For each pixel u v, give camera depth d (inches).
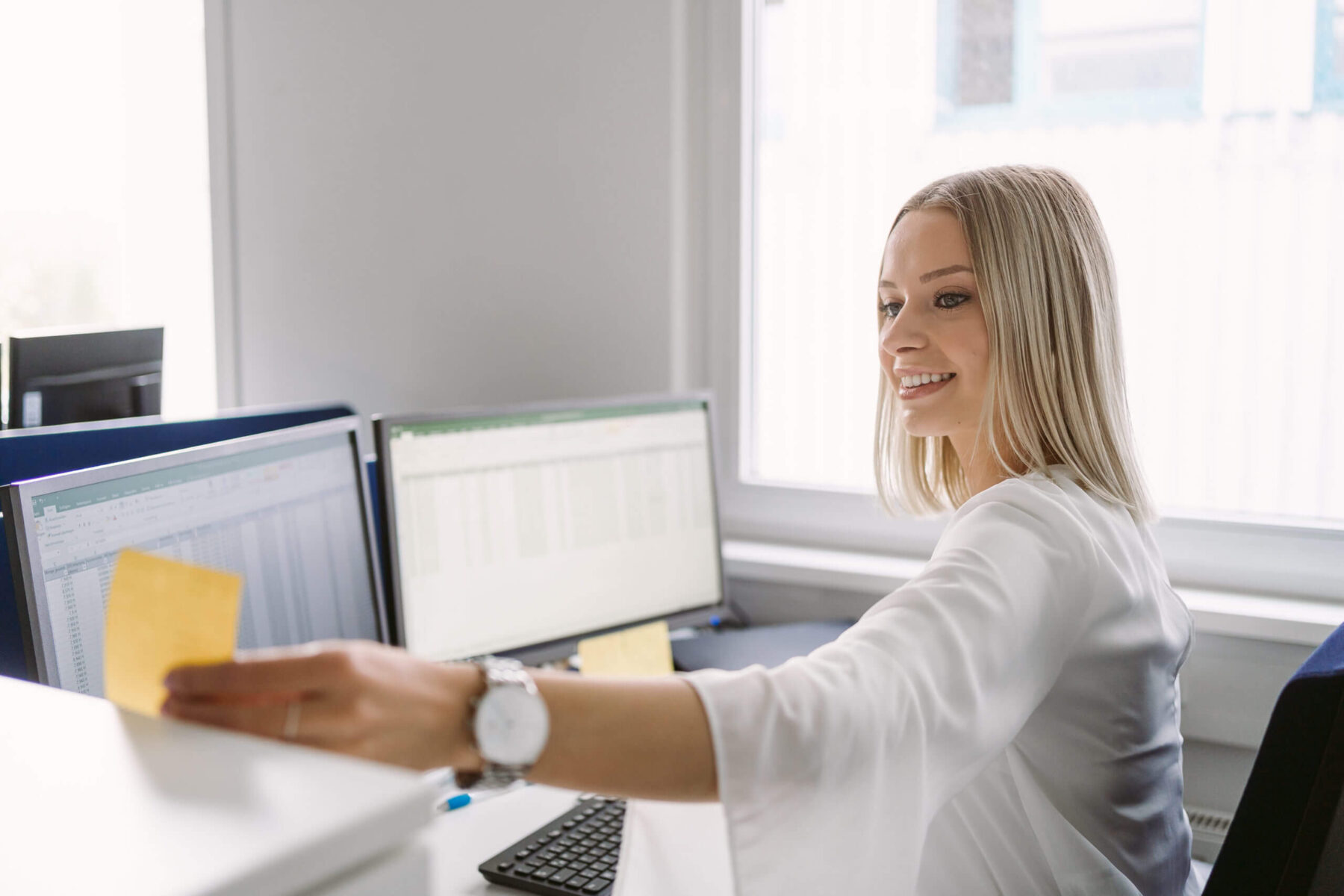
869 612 29.7
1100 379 38.4
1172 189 61.4
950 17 65.6
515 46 74.4
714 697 24.7
